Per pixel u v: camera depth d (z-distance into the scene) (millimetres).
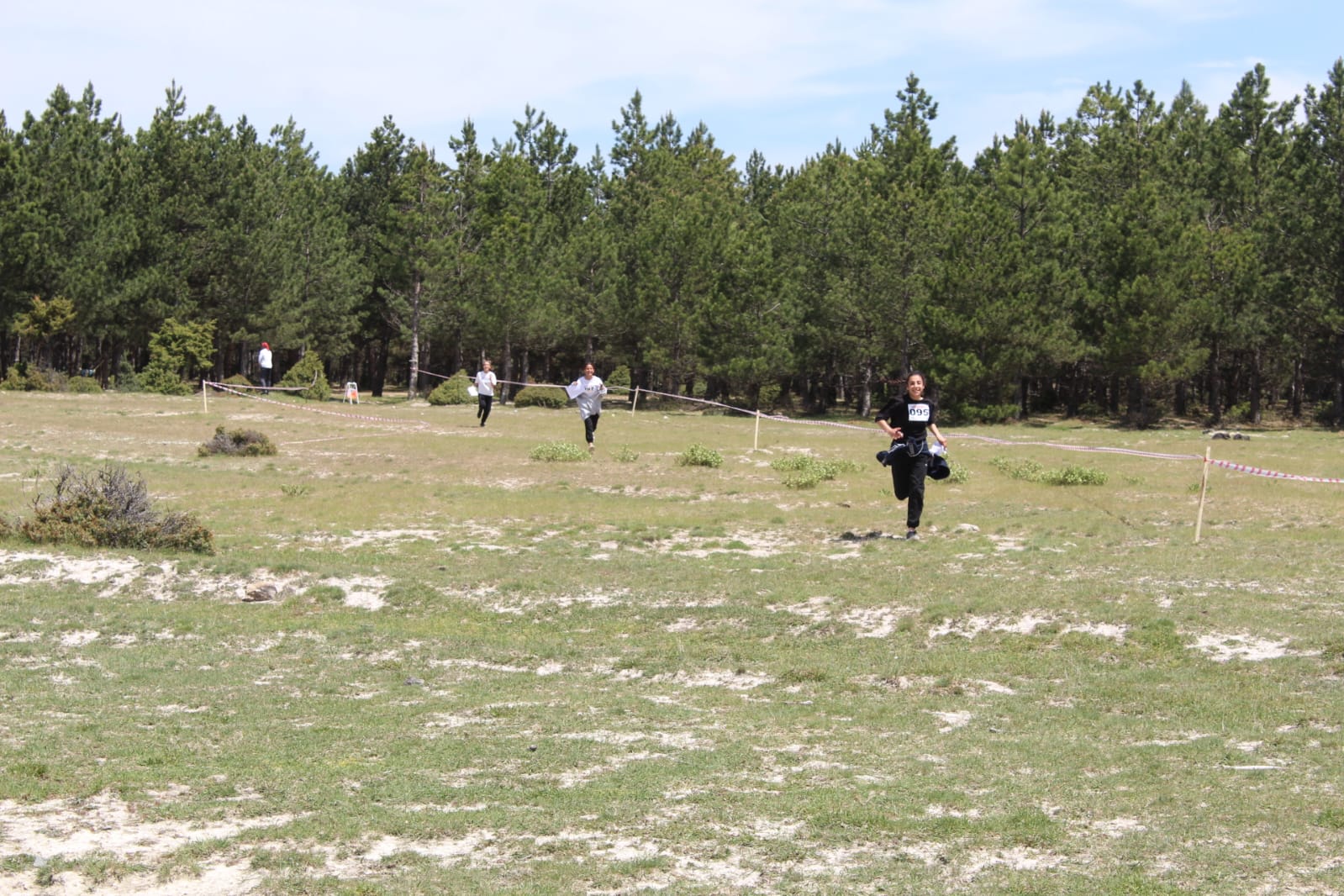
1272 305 46719
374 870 6043
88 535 15562
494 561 15422
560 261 59188
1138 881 5770
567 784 7438
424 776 7562
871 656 11000
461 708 9508
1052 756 7949
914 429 16062
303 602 13594
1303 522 17531
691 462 25078
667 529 17484
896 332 50688
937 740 8453
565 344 65625
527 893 5719
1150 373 45375
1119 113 60125
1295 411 56562
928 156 54906
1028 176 51781
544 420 38062
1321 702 9000
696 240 54375
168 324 52062
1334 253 45188
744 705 9633
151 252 52625
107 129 60281
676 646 11594
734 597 13141
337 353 64188
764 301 53719
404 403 52438
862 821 6684
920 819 6738
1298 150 46969
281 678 10578
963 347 46656
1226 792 7051
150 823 6668
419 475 23797
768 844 6379
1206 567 13664
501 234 57438
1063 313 48438
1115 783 7328
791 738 8570
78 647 11656
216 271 55688
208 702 9625
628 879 5914
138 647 11703
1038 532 16594
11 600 13273
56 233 48812
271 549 16234
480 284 56438
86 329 51000
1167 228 46812
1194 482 22562
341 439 30344
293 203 59906
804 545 16156
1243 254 47688
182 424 33781
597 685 10414
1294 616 11281
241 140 64375
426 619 12969
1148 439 36625
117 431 31328
